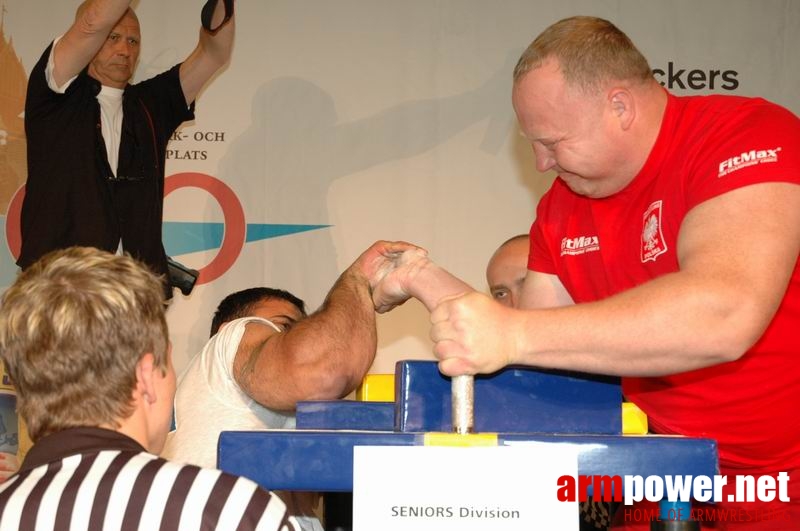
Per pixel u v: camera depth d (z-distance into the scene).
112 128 3.12
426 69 3.42
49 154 3.02
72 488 1.00
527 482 1.05
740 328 1.13
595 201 1.63
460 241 3.38
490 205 3.39
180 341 3.26
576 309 1.15
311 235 3.35
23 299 1.10
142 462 1.04
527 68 1.44
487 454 1.05
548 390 1.20
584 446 1.06
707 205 1.29
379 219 3.37
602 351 1.13
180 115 3.28
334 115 3.39
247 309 2.26
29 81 3.02
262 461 1.08
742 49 3.43
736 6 3.44
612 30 1.45
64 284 1.10
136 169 3.13
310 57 3.41
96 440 1.06
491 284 2.79
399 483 1.05
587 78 1.41
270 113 3.38
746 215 1.24
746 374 1.50
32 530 0.98
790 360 1.50
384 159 3.39
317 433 1.08
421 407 1.16
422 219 3.38
